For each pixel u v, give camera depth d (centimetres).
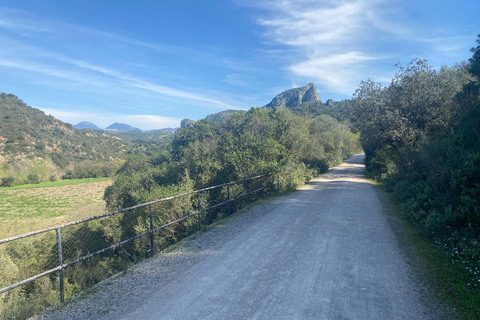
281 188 1546
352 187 1673
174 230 1185
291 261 514
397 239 639
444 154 927
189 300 385
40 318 356
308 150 2778
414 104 1730
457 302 363
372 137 2059
